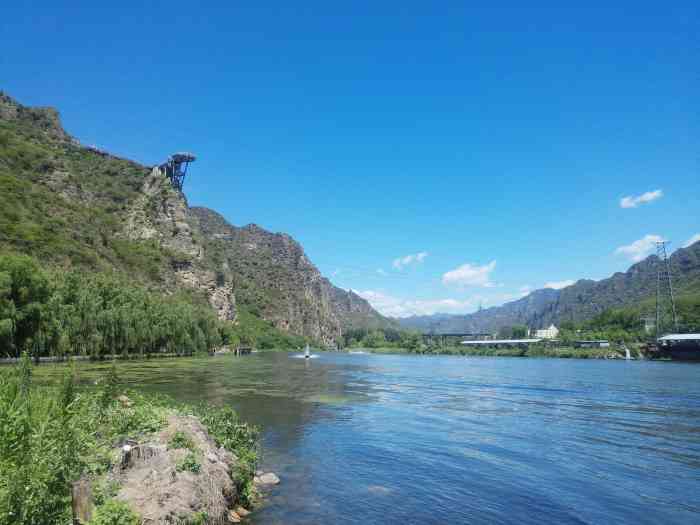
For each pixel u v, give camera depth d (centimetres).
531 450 2773
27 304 7144
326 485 1995
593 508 1833
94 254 13725
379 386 6419
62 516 1013
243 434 2217
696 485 2138
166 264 18638
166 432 1603
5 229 11169
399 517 1677
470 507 1811
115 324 9100
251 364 10756
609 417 4012
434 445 2845
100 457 1291
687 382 7388
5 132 16750
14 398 1521
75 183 17575
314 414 3784
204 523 1268
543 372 9812
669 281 19800
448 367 11638
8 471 1031
